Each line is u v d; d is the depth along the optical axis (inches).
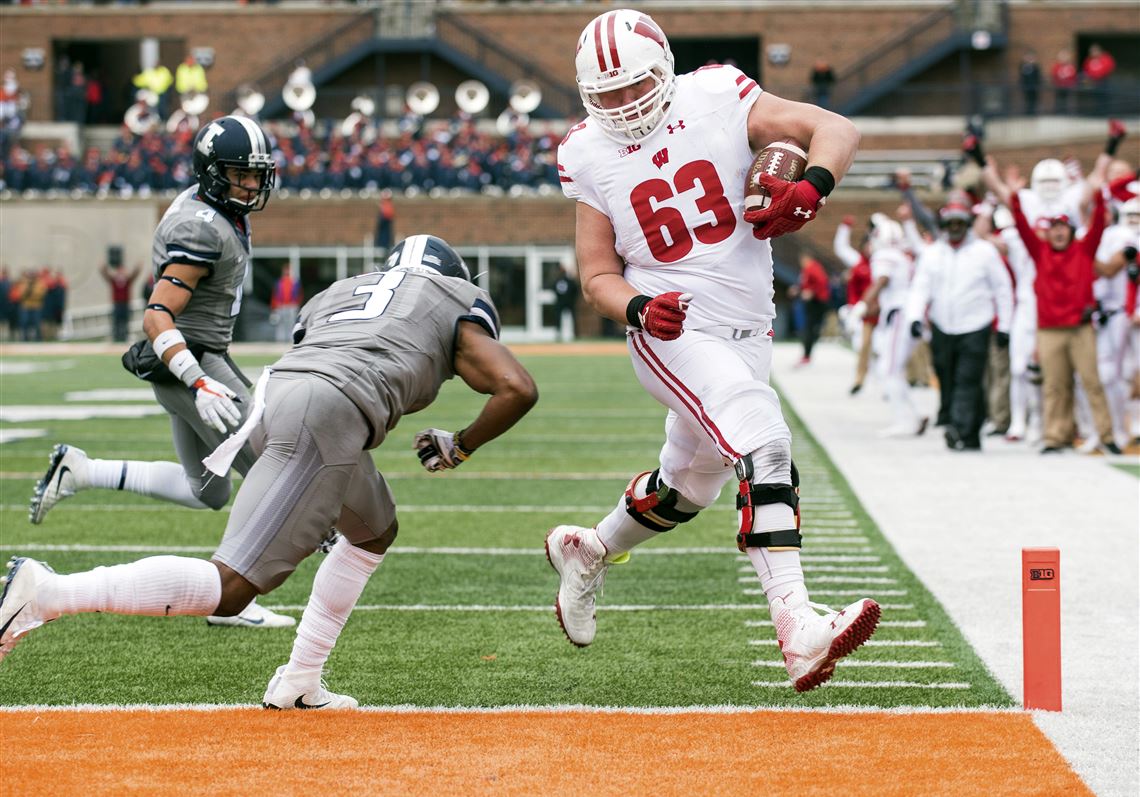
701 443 681.0
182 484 874.1
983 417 1713.8
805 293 3316.9
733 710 659.4
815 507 1301.7
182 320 830.5
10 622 545.3
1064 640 804.6
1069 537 1136.8
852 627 589.9
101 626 845.2
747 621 862.5
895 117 5812.0
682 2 6023.6
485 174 5344.5
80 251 5349.4
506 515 1285.7
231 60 6077.8
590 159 670.5
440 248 671.8
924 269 1728.6
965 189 1723.7
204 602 574.6
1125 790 543.2
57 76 6181.1
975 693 689.6
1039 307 1674.5
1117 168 1895.9
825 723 636.1
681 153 655.1
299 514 591.2
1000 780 553.6
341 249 5265.8
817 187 615.5
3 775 556.1
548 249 5236.2
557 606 742.5
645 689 700.7
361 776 557.0
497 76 5944.9
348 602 655.1
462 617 874.1
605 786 545.0
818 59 5959.6
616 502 1360.7
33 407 2333.9
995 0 5856.3
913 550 1087.6
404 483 1505.9
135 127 5718.5
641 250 670.5
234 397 774.5
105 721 638.5
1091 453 1683.1
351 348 615.8
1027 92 5521.7
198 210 815.1
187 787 542.9
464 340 636.1
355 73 6131.9
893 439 1866.4
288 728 627.2
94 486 874.1
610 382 3009.4
